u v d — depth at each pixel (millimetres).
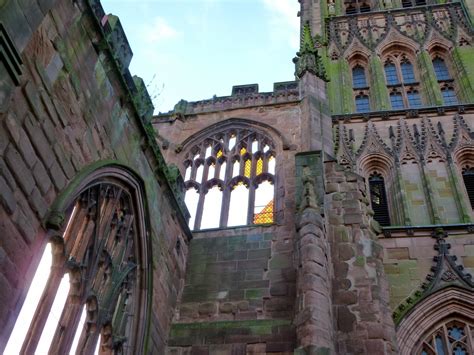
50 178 17031
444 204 35219
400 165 38281
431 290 29328
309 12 59750
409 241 32094
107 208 21812
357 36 52906
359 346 24266
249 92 42906
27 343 16031
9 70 14711
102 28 21094
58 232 17250
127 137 23562
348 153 39688
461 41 49500
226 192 35000
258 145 37188
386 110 42281
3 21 14438
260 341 25594
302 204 26891
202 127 39781
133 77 26375
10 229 14883
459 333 28266
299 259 24625
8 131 15000
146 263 24609
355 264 27578
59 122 17828
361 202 30812
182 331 26875
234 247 30531
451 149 38281
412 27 52469
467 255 30922
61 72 18234
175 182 29188
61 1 18422
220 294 28391
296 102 38844
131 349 22797
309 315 22000
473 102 41625
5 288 14477
